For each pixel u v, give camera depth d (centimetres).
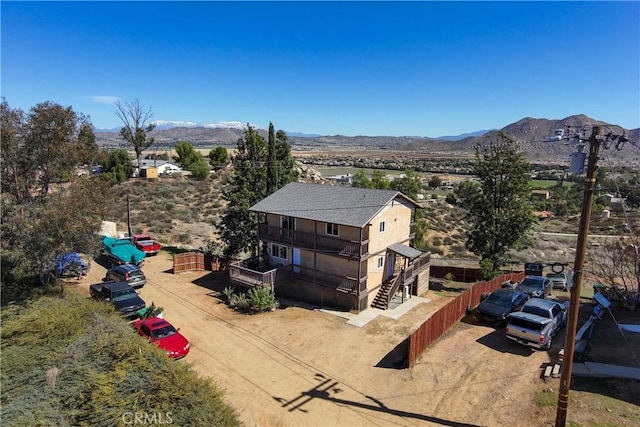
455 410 1484
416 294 2947
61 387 1355
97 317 1870
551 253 4950
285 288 2873
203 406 1262
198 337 2181
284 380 1742
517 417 1407
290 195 3036
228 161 9869
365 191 2866
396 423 1431
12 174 2736
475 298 2528
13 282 2566
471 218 3538
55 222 2288
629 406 1388
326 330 2272
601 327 2062
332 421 1452
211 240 4412
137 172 7856
